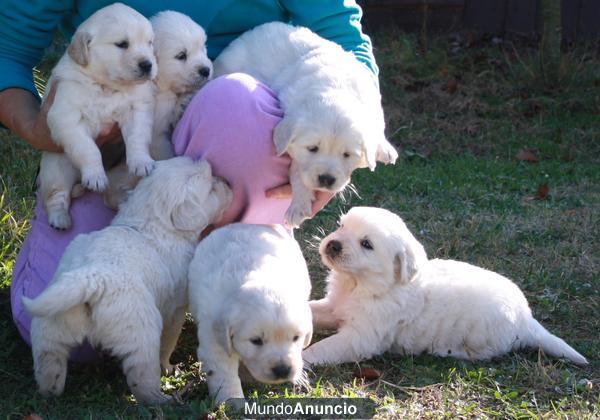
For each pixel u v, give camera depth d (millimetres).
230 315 1778
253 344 1771
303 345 1831
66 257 1888
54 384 1849
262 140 1938
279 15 2203
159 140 2055
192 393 1901
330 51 2051
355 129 1904
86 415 1799
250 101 1936
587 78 3906
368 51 2215
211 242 1909
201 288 1858
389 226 2084
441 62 4133
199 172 1929
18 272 2080
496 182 3033
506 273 2400
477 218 2691
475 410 1875
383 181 2973
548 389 1958
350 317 2078
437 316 2086
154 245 1897
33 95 2117
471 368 2031
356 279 2074
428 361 2066
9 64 2119
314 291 2305
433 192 2914
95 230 2041
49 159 2033
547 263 2455
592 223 2686
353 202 2795
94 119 1979
